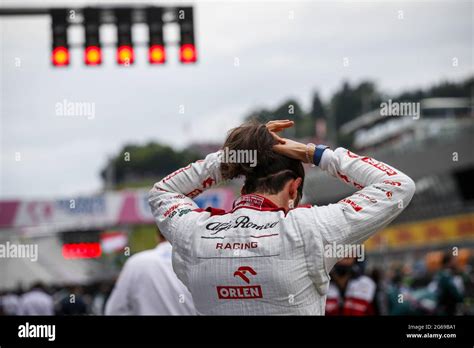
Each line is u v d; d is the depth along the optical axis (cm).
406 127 2819
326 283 202
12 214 2716
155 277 367
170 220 213
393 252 2342
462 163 2150
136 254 380
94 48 893
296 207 204
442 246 2189
